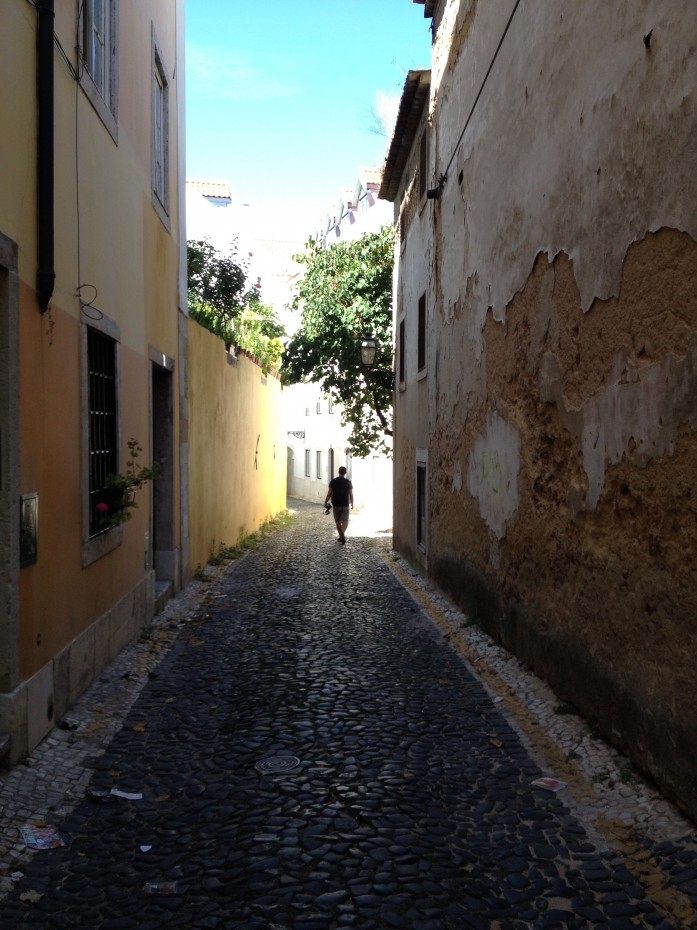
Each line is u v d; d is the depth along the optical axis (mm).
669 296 4281
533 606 6754
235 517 17516
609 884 3512
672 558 4234
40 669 5164
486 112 8383
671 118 4211
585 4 5453
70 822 4148
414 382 14047
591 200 5395
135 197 8383
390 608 10305
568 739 5273
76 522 6082
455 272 10156
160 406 10719
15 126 4824
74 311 6070
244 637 8492
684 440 4117
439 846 3840
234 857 3730
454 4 10203
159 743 5270
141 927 3191
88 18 6602
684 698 4062
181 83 11539
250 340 20766
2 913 3309
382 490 28422
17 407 4773
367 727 5566
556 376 6188
